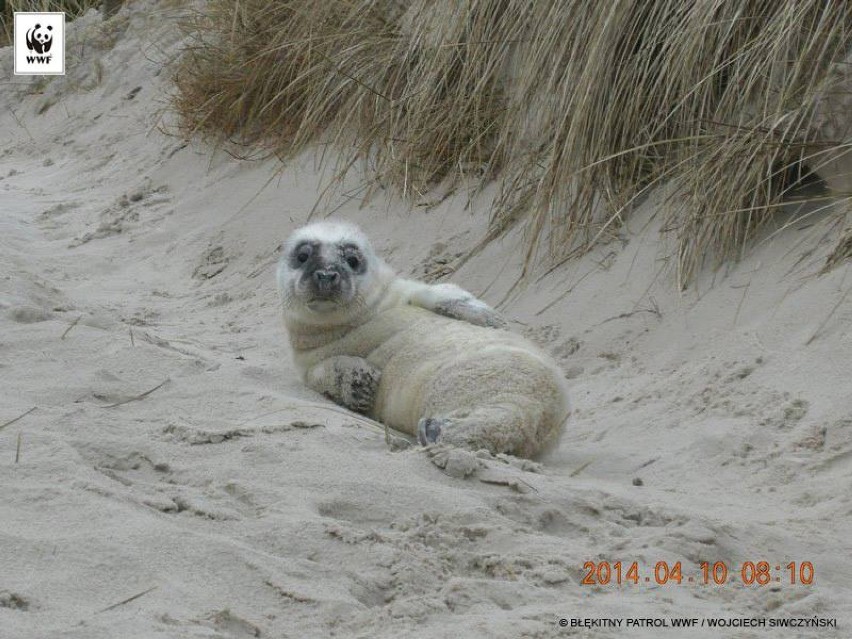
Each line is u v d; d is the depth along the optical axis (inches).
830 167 436.5
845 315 376.8
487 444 320.5
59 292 507.2
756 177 447.2
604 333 444.5
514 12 578.2
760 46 452.8
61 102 1019.3
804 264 416.5
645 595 226.8
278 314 542.6
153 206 726.5
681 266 449.1
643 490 305.3
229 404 342.3
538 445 333.7
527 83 546.9
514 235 534.3
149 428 306.5
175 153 780.0
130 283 621.0
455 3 610.5
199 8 920.9
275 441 298.8
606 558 243.4
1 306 431.2
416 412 362.0
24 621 187.3
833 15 445.1
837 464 316.5
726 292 430.0
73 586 203.5
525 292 495.2
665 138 497.7
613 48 498.6
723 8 476.4
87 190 808.3
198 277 624.4
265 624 200.1
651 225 482.9
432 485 275.6
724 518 273.7
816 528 272.4
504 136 559.8
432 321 394.9
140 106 925.2
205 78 777.6
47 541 217.3
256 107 742.5
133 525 227.9
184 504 249.3
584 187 502.3
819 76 444.8
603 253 489.1
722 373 383.6
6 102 1059.9
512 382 338.6
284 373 413.7
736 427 346.3
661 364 410.9
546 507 270.8
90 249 677.3
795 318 391.9
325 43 699.4
